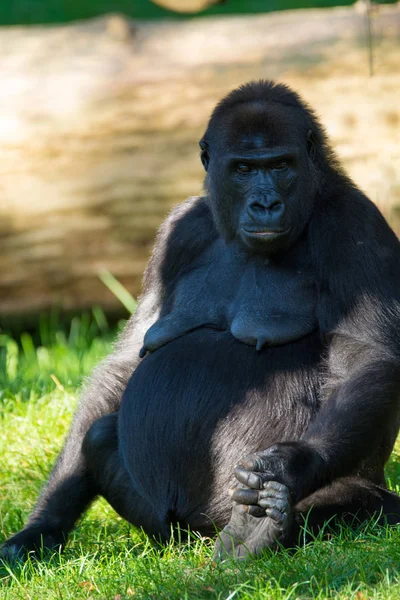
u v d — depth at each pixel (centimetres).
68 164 2958
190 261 1634
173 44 2961
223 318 1558
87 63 2958
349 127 2875
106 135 2936
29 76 2959
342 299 1486
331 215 1523
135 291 3105
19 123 2934
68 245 3025
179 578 1315
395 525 1446
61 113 2925
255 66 2909
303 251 1542
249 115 1507
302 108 1555
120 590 1315
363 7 2912
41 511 1611
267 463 1315
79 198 2972
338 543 1369
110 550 1549
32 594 1355
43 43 3023
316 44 2905
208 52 2936
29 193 2975
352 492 1484
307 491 1351
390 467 1812
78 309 3150
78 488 1623
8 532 1702
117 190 2961
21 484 1898
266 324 1509
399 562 1290
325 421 1404
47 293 3102
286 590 1215
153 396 1515
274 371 1489
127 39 2983
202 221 1639
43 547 1555
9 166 2958
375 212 1541
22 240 3017
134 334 1691
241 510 1381
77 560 1455
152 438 1509
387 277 1486
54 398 2250
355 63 2870
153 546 1578
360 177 2875
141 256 3033
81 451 1617
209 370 1498
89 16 5038
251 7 4819
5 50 3020
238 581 1284
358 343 1466
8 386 2398
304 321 1518
